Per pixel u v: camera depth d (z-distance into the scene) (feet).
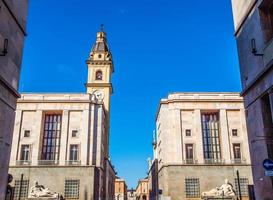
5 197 72.43
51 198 164.45
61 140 186.50
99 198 182.19
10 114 75.46
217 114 198.39
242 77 81.20
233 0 88.53
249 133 77.10
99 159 187.01
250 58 76.28
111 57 285.23
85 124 189.78
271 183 65.82
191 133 191.01
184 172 179.32
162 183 192.03
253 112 74.84
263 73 67.31
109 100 263.08
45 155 186.09
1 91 69.77
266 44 68.03
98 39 286.46
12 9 75.20
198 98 197.16
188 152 188.03
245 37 79.51
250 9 76.13
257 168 72.13
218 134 193.88
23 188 173.68
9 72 74.08
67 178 176.35
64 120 190.60
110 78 272.72
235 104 195.83
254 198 81.00
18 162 179.83
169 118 194.49
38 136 186.19
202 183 177.17
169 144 188.85
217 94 198.39
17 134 185.78
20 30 81.00
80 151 184.14
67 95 196.65
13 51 76.43
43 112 193.26
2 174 71.05
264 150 68.85
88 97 197.26
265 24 70.95
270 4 70.59
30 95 194.49
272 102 65.10
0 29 69.26
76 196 173.47
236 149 188.65
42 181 175.32
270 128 69.15
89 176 176.96
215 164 180.86
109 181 260.01
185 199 174.29
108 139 250.16
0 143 69.87
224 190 168.66
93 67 267.80
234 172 179.63
